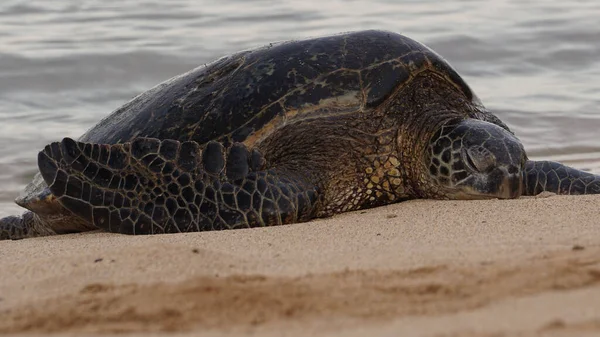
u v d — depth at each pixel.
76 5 35.88
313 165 13.95
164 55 28.91
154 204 12.85
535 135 22.34
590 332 5.81
